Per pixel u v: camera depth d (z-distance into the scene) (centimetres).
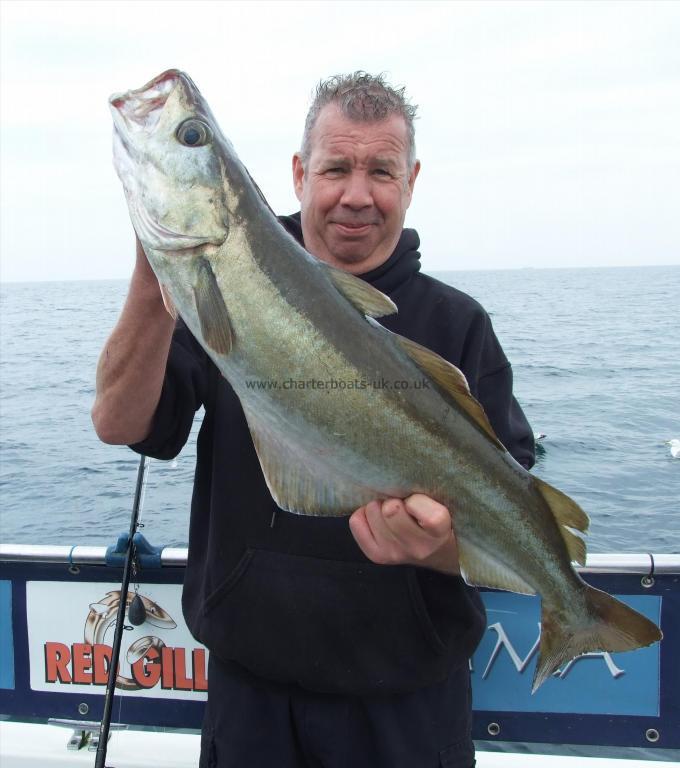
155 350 187
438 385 193
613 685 271
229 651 210
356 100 212
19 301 5931
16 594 283
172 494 796
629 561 263
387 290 228
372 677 204
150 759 270
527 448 239
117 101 191
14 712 286
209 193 181
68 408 1400
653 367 1728
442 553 191
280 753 212
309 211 223
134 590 278
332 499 191
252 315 181
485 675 275
